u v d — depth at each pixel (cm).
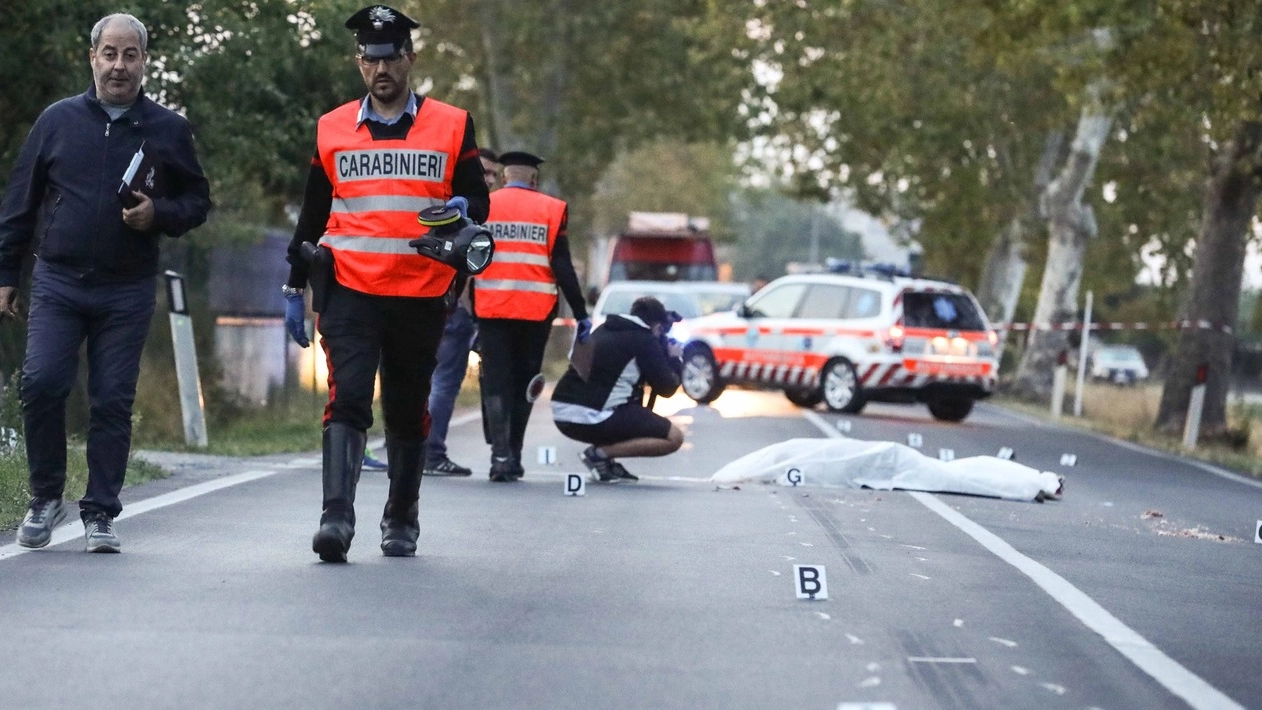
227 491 2891
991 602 1986
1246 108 5578
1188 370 6794
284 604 1773
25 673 1443
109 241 2097
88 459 2117
